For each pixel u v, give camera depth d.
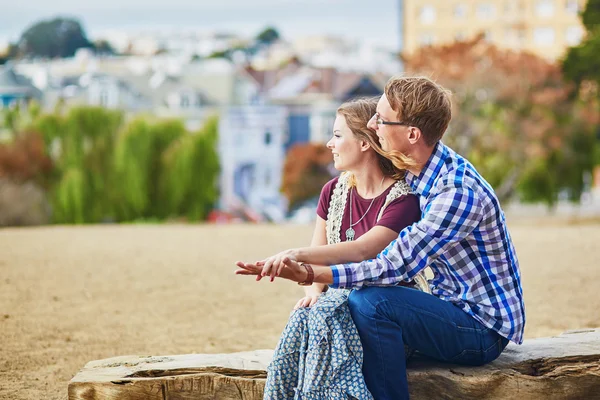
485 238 3.60
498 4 83.12
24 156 32.16
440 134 3.60
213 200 36.03
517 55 33.31
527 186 33.62
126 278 8.62
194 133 35.59
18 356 5.57
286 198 54.03
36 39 157.25
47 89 70.94
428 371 3.63
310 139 67.31
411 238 3.52
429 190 3.62
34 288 7.94
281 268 3.45
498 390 3.61
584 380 3.67
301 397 3.47
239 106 64.75
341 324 3.49
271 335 6.39
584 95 33.62
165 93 66.44
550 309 7.14
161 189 34.81
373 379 3.48
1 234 12.82
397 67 80.19
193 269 9.30
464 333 3.59
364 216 3.78
